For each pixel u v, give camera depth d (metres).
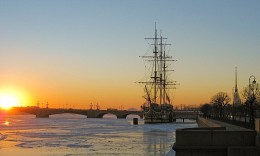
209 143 41.69
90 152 89.94
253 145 41.28
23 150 94.75
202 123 157.88
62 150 94.62
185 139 41.91
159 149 95.12
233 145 41.47
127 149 96.06
